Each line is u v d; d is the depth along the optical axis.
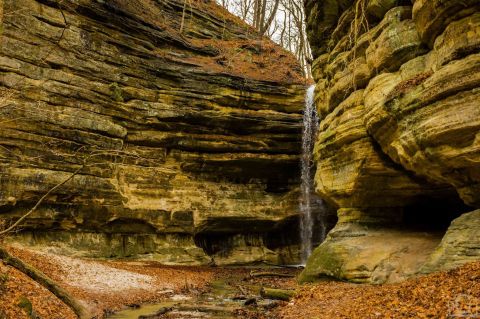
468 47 10.45
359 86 16.38
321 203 27.88
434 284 9.40
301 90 28.70
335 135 16.89
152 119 24.94
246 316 11.48
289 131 28.05
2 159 19.05
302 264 28.91
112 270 17.88
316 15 20.27
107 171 22.91
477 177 11.06
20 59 20.06
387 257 13.78
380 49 14.48
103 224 22.88
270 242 29.77
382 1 14.77
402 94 12.31
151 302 13.95
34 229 20.58
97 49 23.31
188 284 18.08
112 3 24.66
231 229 27.95
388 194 16.20
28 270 9.32
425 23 12.31
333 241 17.00
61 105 21.34
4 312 8.21
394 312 8.33
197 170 26.92
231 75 27.25
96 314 11.13
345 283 14.21
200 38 33.72
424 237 14.77
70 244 21.59
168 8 32.59
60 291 9.60
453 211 17.19
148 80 25.17
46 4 21.50
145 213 24.25
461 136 10.45
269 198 28.75
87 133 22.12
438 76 10.99
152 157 25.17
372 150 15.31
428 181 14.37
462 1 10.57
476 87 10.08
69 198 21.25
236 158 27.05
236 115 26.73
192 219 26.02
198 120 26.12
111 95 23.44
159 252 24.88
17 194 19.33
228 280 20.16
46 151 20.48
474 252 10.25
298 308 11.55
